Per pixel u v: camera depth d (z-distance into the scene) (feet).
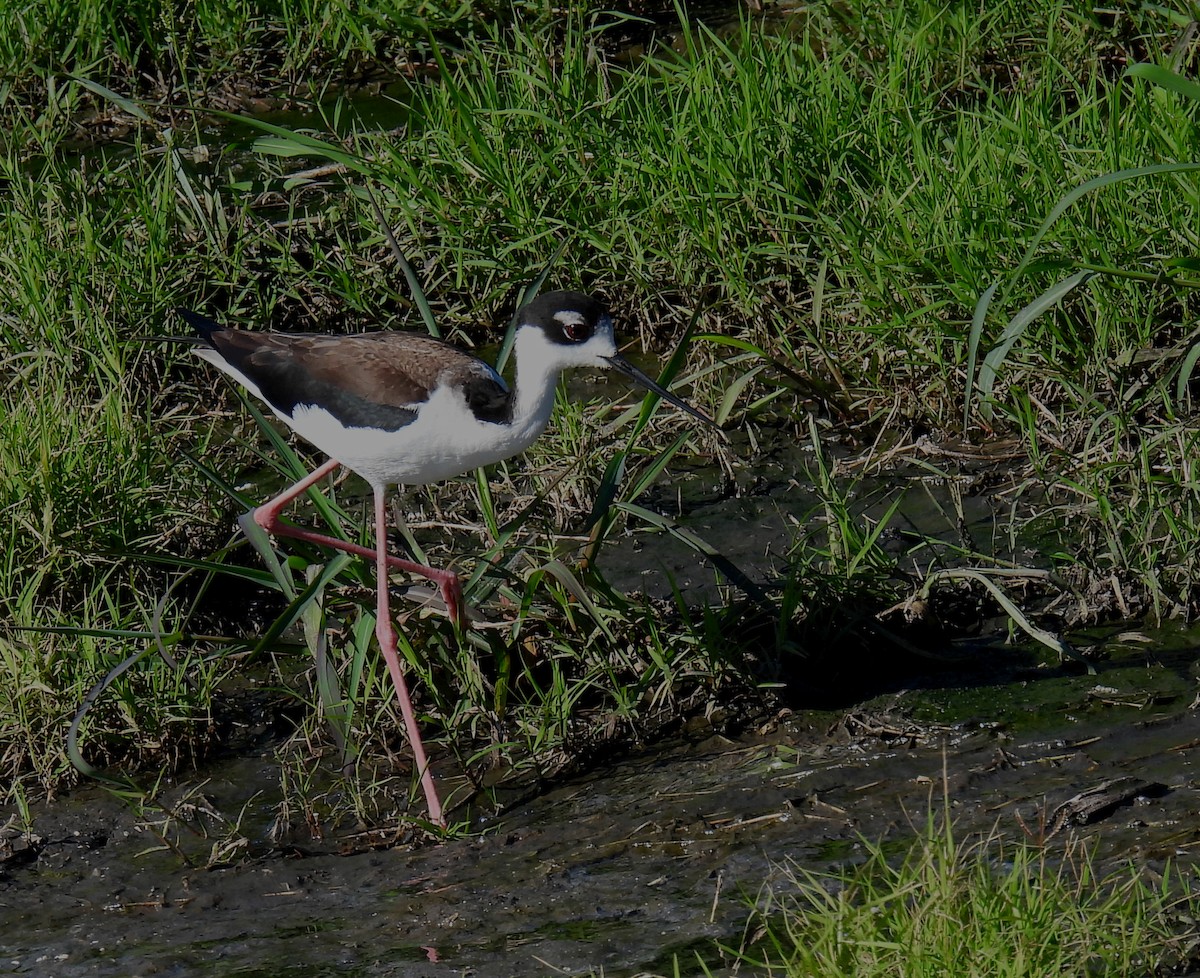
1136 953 20.66
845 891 22.06
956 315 38.63
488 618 31.76
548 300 30.89
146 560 32.42
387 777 30.09
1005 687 30.12
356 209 45.11
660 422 38.75
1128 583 32.35
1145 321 37.01
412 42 52.44
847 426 38.55
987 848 24.09
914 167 41.86
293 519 36.96
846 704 30.58
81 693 30.60
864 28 48.49
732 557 34.94
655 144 43.88
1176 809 25.13
